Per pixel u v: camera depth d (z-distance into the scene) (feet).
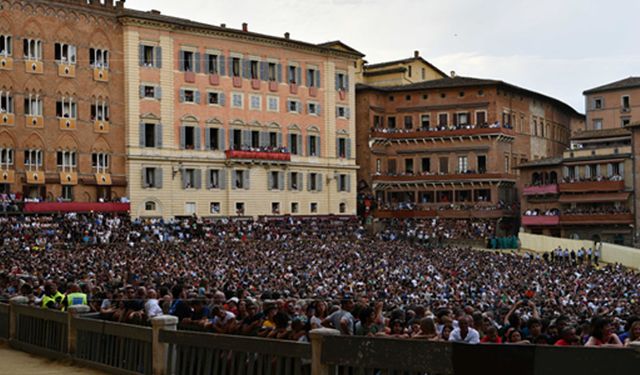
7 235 232.12
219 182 327.47
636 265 284.20
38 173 276.00
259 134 341.21
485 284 180.14
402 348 46.70
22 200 265.75
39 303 89.81
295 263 205.67
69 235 245.24
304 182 355.77
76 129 287.28
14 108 272.72
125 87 300.20
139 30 302.45
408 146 395.75
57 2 282.36
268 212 340.59
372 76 435.94
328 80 367.86
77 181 285.64
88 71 290.97
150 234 269.03
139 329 67.62
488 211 367.04
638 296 158.30
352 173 375.66
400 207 383.86
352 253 246.68
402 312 69.77
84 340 76.07
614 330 65.16
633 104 394.11
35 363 78.18
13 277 123.65
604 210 330.13
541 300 134.41
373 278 181.27
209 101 324.39
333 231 329.11
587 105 408.05
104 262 181.37
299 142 354.54
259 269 181.98
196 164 318.24
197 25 317.42
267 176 341.41
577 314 110.11
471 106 385.09
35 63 277.44
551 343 62.08
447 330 64.34
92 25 292.20
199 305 75.15
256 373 56.75
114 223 270.87
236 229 298.15
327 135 366.43
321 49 362.53
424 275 196.85
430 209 379.14
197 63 320.91
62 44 284.82
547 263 254.88
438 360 44.96
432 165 390.42
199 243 253.85
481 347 43.32
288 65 352.28
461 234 344.49
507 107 390.01
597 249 297.94
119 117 298.97
